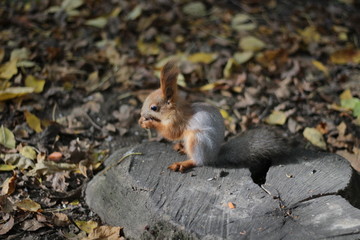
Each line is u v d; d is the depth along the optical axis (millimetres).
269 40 9719
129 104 7984
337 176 5375
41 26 9812
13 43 9086
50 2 10414
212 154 5512
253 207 4953
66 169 6426
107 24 9836
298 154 5824
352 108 7910
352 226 4586
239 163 5684
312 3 11133
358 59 9141
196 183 5344
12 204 5680
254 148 5695
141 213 5195
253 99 8094
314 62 8984
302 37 9797
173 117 5496
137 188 5348
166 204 5070
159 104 5520
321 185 5223
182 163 5578
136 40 9555
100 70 8688
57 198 6004
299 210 4883
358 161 6816
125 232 5402
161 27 9938
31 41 9250
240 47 9375
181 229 4789
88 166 6461
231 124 7562
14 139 6895
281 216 4809
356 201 5426
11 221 5480
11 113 7496
